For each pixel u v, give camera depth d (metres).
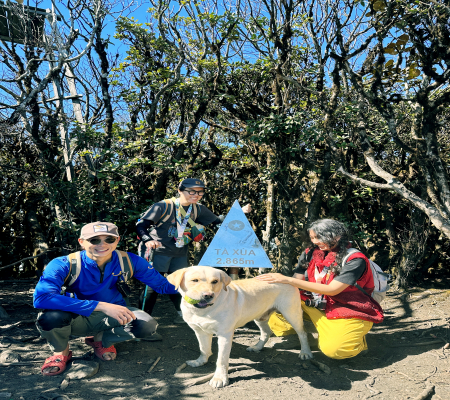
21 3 5.13
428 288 5.50
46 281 2.58
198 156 6.68
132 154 6.04
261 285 2.99
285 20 5.28
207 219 3.91
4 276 6.38
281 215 5.71
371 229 6.46
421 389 2.56
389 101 4.73
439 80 4.20
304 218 5.69
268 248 5.80
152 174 5.71
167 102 6.04
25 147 5.83
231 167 6.75
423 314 4.28
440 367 2.89
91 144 5.57
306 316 3.40
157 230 3.70
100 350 2.97
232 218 3.31
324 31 5.34
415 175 5.82
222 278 2.64
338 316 2.94
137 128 5.53
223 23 5.42
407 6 4.18
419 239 5.49
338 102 5.77
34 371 2.79
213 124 6.48
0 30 5.38
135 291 5.56
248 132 5.70
